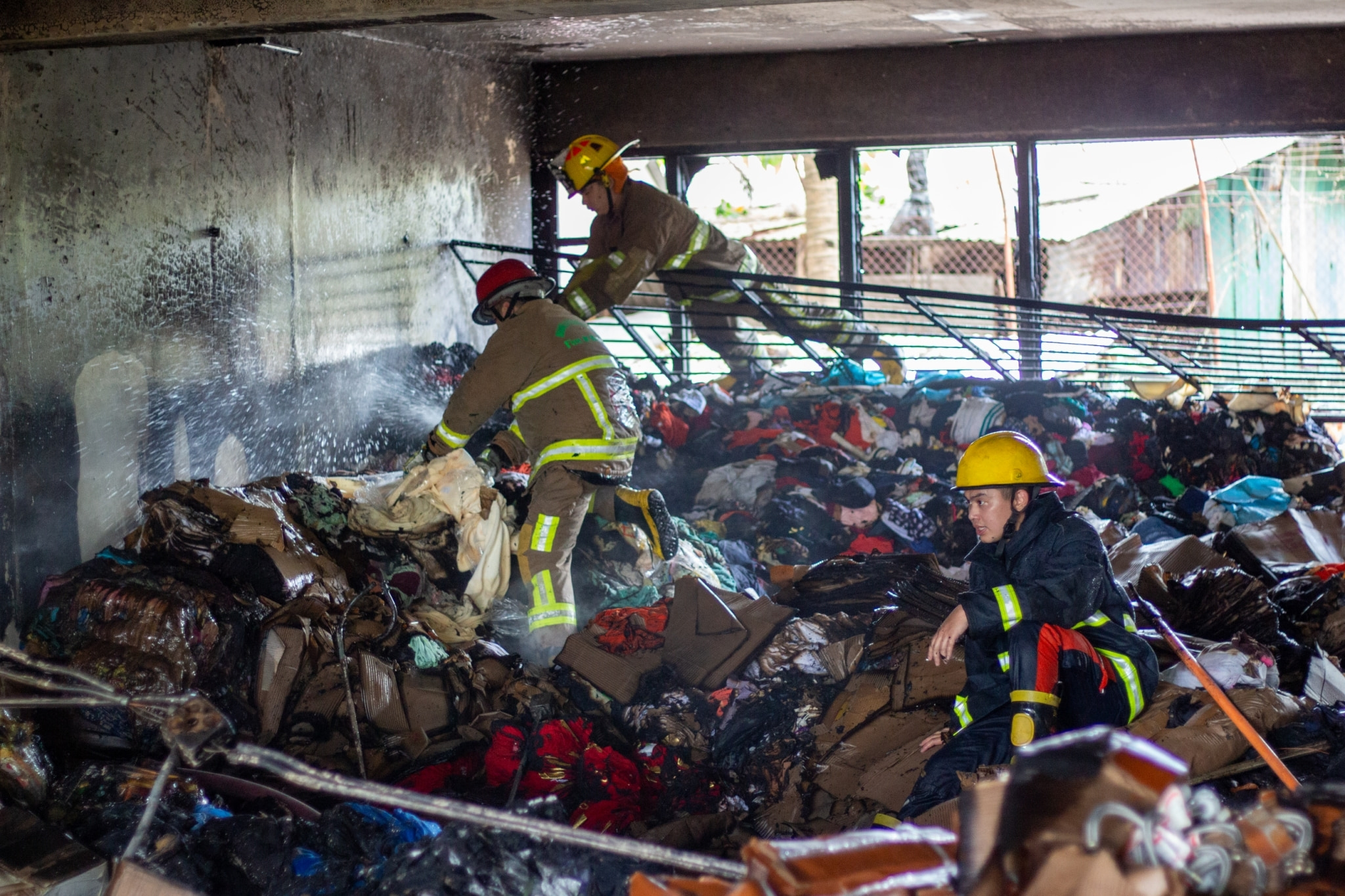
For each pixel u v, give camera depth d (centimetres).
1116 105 817
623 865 277
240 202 517
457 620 448
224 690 369
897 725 359
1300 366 781
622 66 870
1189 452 682
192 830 290
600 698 397
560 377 453
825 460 660
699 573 512
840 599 430
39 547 387
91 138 416
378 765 368
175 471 468
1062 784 129
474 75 791
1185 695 334
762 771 359
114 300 428
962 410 694
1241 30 777
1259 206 1098
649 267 706
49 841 271
